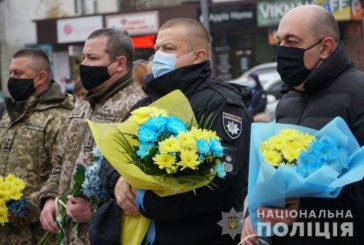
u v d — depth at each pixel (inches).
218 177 112.7
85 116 152.9
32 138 175.3
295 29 115.9
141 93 148.9
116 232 117.3
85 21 993.5
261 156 102.9
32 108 178.1
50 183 160.1
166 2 1034.1
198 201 112.0
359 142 109.7
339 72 114.0
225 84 125.8
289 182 100.5
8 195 167.3
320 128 112.3
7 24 1077.8
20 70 176.9
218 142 110.0
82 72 150.3
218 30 901.2
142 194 112.6
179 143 107.9
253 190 103.9
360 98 111.2
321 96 114.7
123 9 1064.8
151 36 935.7
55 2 1082.7
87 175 129.2
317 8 116.9
